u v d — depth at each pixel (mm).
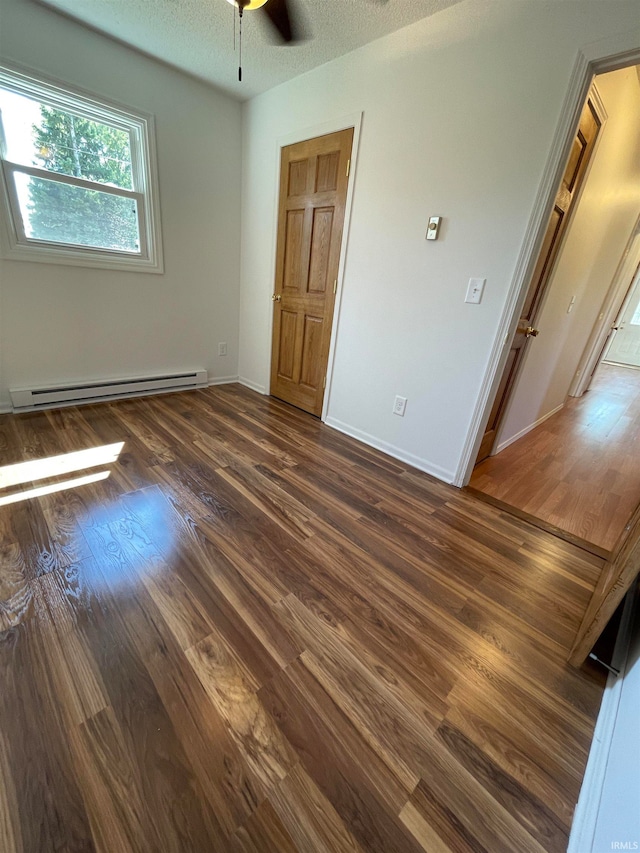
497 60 1667
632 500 2289
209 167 3053
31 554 1411
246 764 867
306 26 1991
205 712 961
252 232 3322
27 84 2148
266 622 1229
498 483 2359
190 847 736
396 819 802
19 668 1021
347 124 2330
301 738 926
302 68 2453
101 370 2928
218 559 1478
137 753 868
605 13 1382
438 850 764
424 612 1335
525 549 1739
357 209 2402
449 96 1849
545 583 1539
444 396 2205
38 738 878
